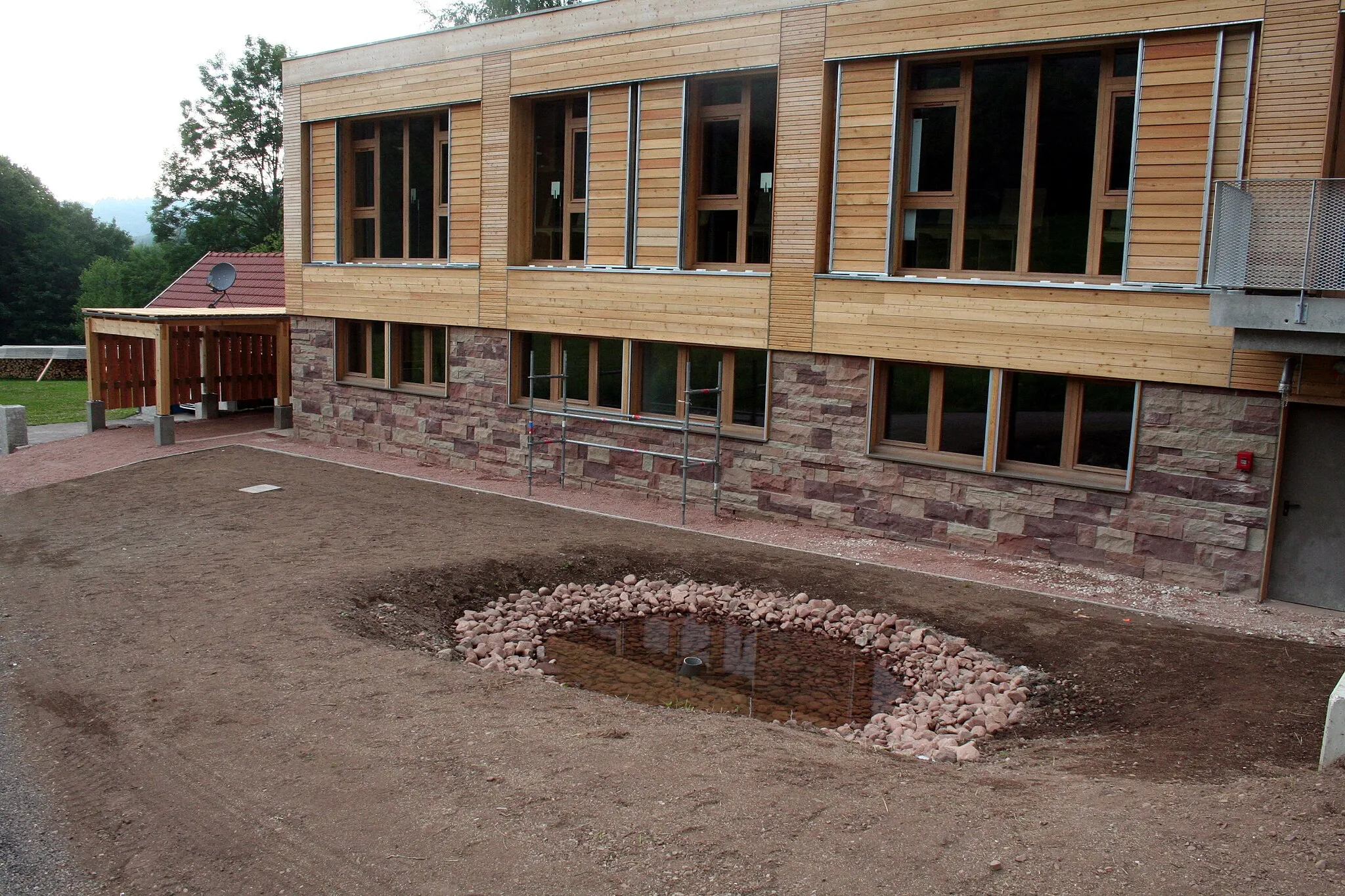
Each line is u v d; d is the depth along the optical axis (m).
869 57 11.84
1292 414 9.85
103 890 4.76
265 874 4.82
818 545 12.16
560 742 6.14
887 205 11.94
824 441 12.73
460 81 16.02
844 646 9.55
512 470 16.19
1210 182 9.95
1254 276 9.10
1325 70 9.20
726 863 4.72
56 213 67.00
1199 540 10.30
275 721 6.55
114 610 9.22
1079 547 11.02
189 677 7.43
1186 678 7.86
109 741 6.35
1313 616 9.60
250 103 52.53
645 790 5.48
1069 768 6.15
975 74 11.47
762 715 7.95
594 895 4.51
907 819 5.14
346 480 15.61
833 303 12.41
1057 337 10.91
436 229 17.05
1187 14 9.84
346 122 18.17
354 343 18.88
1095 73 10.76
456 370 16.75
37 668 7.76
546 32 14.86
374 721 6.52
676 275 13.77
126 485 15.27
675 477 14.29
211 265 28.48
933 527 11.98
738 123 13.42
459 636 9.52
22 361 34.78
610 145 14.37
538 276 15.35
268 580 10.05
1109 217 10.79
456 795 5.46
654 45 13.65
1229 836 4.82
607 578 11.27
